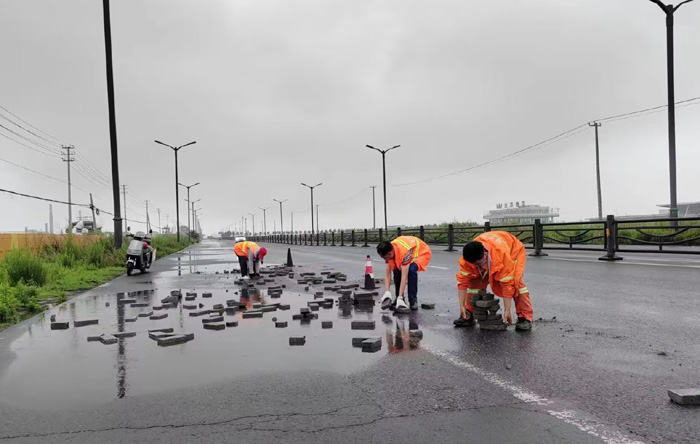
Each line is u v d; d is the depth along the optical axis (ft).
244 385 13.20
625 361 14.48
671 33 74.33
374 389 12.62
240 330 20.97
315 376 13.88
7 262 41.86
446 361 15.06
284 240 279.69
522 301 19.25
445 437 9.60
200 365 15.34
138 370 14.93
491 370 13.96
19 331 21.85
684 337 17.24
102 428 10.49
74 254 58.85
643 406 10.92
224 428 10.34
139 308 28.22
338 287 34.96
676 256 56.90
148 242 56.18
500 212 419.33
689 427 9.77
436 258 65.62
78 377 14.33
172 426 10.51
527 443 9.22
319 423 10.48
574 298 26.68
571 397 11.61
